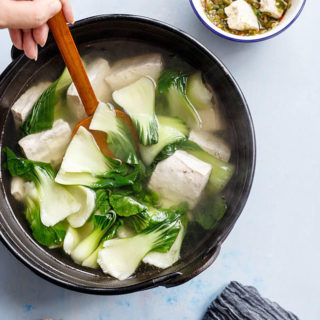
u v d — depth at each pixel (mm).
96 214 653
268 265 737
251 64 734
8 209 669
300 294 737
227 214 651
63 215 659
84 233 661
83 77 614
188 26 731
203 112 682
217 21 713
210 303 732
